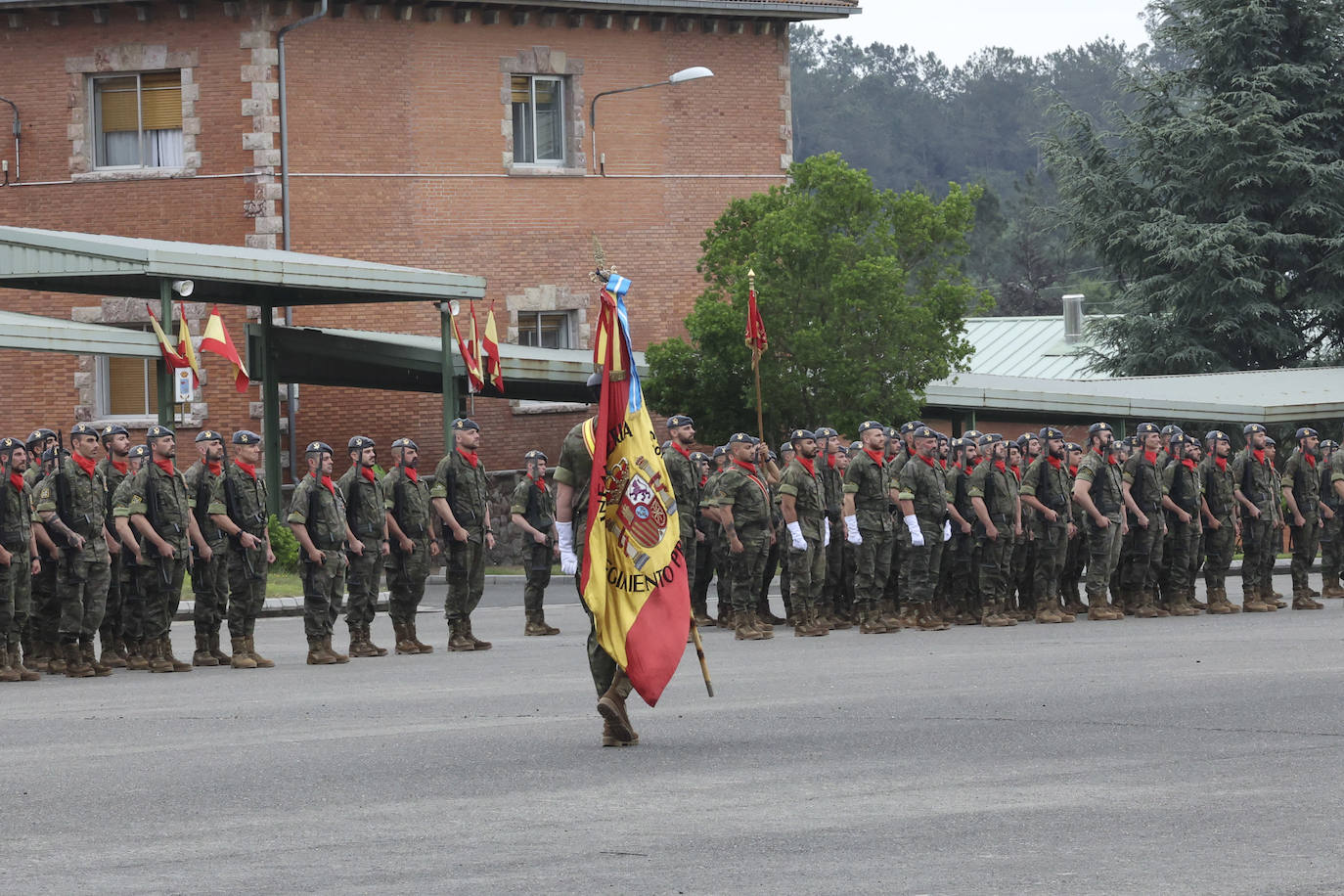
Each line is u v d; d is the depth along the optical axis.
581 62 50.66
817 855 10.06
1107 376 75.62
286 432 46.62
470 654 24.30
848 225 43.53
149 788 12.57
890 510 26.81
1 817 11.58
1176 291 74.50
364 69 47.41
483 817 11.30
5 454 21.34
